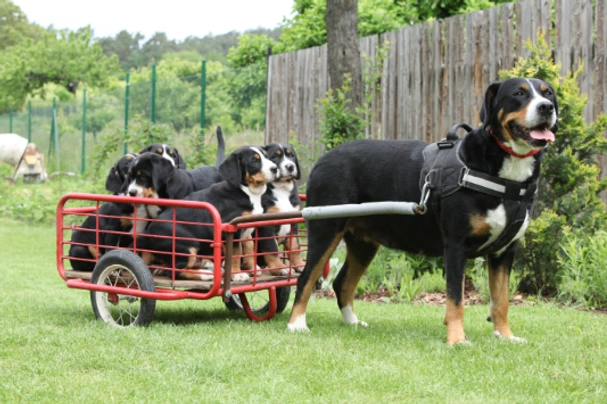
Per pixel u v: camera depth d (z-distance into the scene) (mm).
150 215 6305
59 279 8172
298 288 5578
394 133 9992
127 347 4738
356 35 9195
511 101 4637
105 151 14172
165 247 5930
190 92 16281
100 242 6375
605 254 6859
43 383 3959
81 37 46531
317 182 5516
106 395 3758
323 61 11094
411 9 14500
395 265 7820
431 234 5180
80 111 24625
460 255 4906
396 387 3922
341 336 5254
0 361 4422
